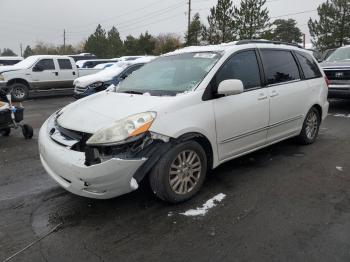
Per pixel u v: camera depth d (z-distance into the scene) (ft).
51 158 12.01
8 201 13.51
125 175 11.25
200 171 13.33
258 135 15.92
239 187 14.34
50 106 42.93
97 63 74.59
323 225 11.29
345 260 9.52
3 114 22.18
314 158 17.88
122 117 11.80
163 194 12.28
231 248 10.16
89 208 12.73
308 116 19.53
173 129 12.07
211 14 96.68
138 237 10.82
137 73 16.97
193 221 11.70
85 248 10.31
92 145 11.08
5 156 19.66
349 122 27.04
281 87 16.96
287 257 9.70
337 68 30.09
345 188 14.15
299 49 19.49
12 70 48.75
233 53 15.10
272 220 11.68
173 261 9.64
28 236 10.99
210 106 13.46
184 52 16.43
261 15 93.40
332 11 99.25
